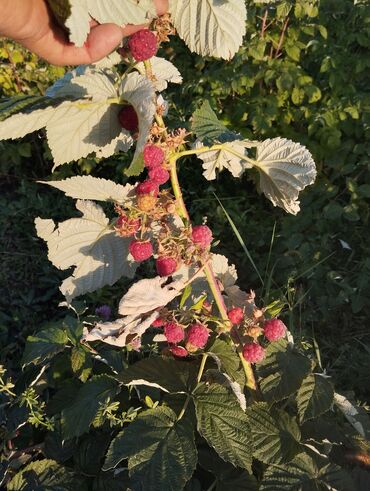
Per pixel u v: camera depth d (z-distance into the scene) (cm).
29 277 88
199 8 30
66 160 33
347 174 91
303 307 77
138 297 36
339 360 69
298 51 92
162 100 37
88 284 40
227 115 96
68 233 38
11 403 49
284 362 40
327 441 41
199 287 42
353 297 75
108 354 50
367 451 45
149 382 40
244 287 83
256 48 90
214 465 42
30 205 98
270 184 38
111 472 45
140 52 30
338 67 92
